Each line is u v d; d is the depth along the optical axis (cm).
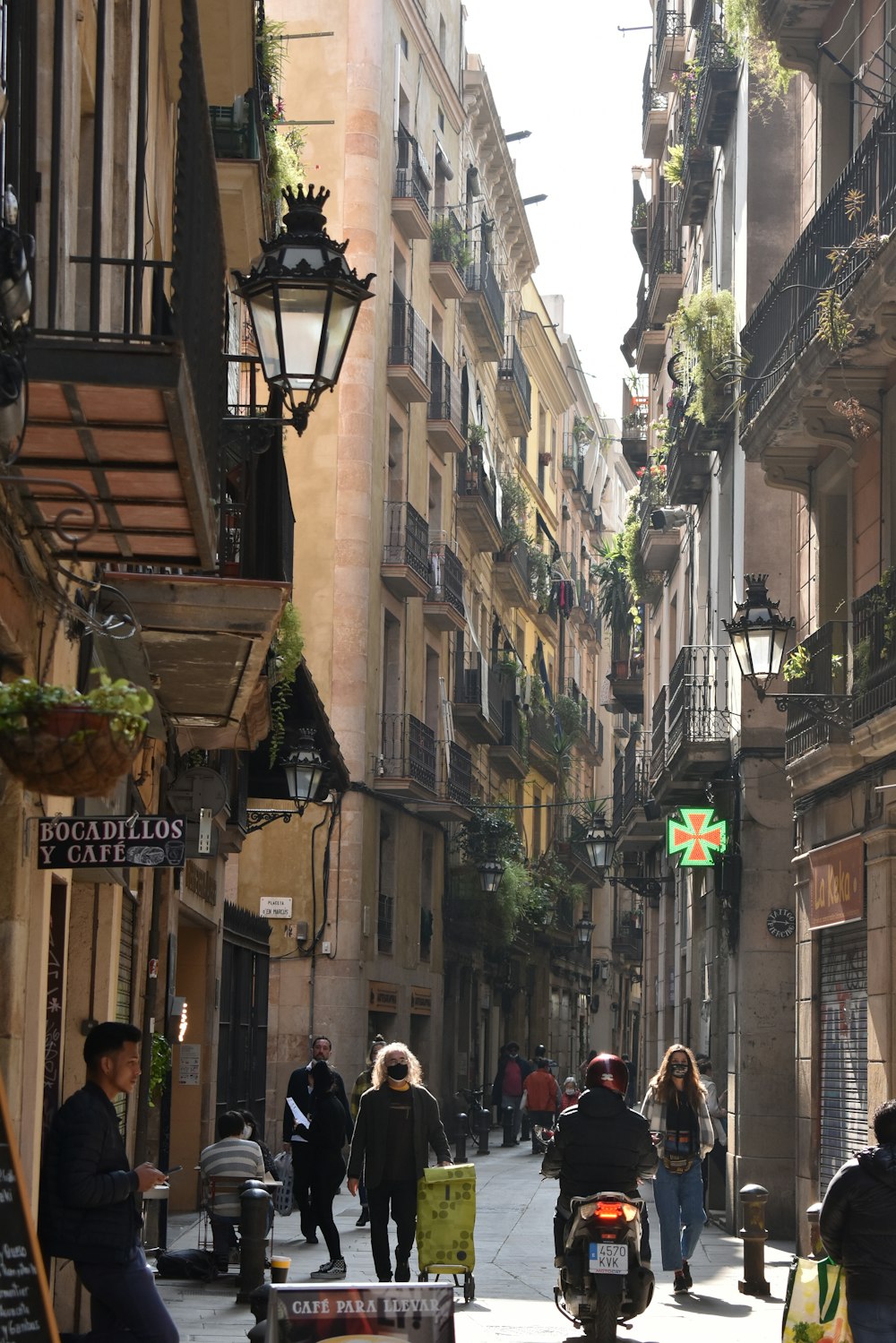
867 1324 1023
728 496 2958
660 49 3928
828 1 2181
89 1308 1444
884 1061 1897
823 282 2002
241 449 1345
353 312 1141
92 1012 1471
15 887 998
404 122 4622
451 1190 1761
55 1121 913
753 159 2684
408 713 4491
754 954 2598
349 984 3947
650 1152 1476
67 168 1085
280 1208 2288
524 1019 6706
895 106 1772
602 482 9700
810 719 2125
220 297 1129
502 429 6381
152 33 1545
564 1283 1458
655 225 4097
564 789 7619
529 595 6681
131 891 1655
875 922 1944
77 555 1046
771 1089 2569
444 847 4941
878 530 2038
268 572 1522
